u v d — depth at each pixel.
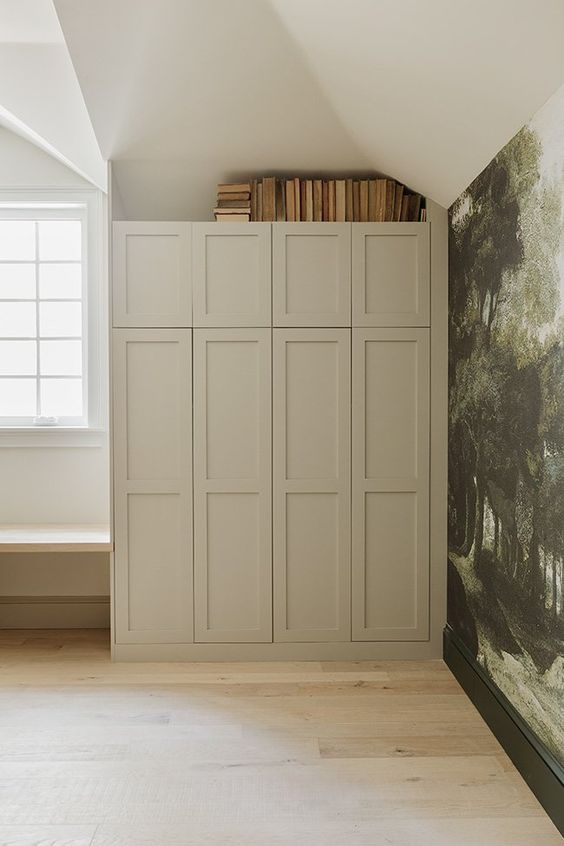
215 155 3.31
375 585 3.38
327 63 2.62
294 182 3.42
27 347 3.98
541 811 2.13
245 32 2.56
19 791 2.23
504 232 2.54
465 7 1.92
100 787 2.26
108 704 2.87
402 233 3.33
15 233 3.97
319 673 3.21
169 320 3.32
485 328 2.78
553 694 2.13
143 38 2.61
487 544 2.77
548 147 2.14
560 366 2.08
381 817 2.09
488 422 2.75
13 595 3.89
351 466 3.35
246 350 3.34
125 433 3.34
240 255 3.31
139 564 3.36
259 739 2.57
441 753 2.47
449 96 2.42
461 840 1.99
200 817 2.09
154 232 3.30
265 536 3.36
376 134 3.01
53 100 3.17
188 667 3.30
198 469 3.34
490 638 2.73
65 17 2.51
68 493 3.90
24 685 3.08
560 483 2.08
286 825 2.05
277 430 3.34
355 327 3.33
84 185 3.84
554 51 1.90
